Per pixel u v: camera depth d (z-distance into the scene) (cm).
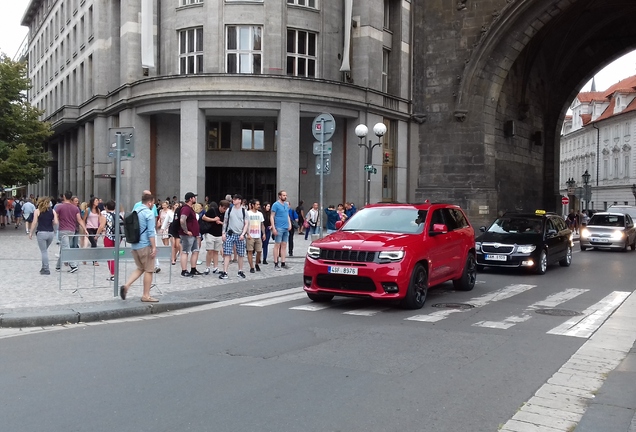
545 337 828
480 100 3344
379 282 1003
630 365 680
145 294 1051
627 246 2703
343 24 3506
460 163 3381
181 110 3066
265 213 1795
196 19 3191
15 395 550
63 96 5191
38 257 1867
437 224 1134
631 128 7512
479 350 746
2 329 864
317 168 1812
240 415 501
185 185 3059
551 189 4278
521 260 1603
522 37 3244
